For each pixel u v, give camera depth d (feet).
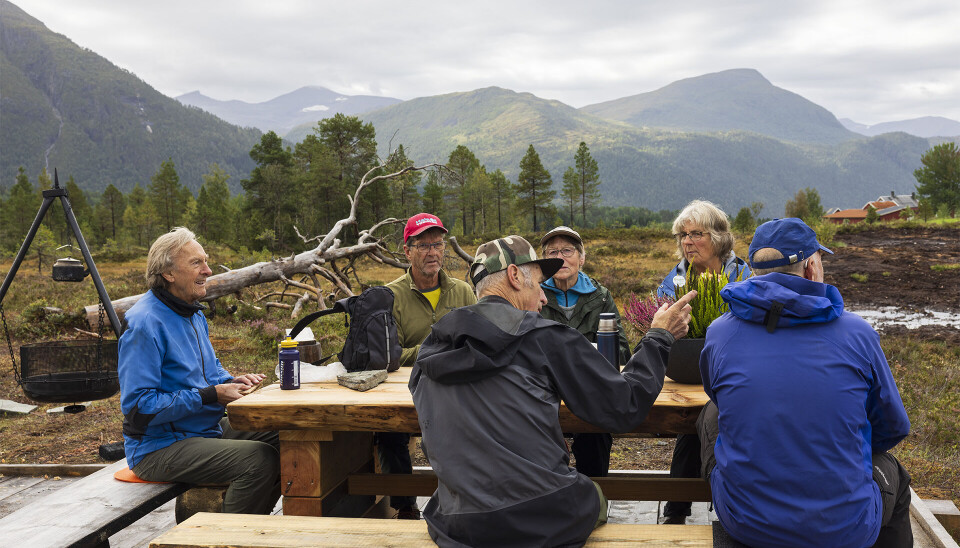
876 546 7.25
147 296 9.87
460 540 6.26
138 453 9.55
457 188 305.12
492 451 6.07
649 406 6.89
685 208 12.10
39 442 19.10
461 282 13.23
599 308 11.70
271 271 35.60
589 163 344.28
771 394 6.09
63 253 73.00
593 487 6.52
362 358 9.91
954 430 19.66
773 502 6.03
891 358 33.09
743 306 6.48
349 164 200.03
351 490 9.67
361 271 95.61
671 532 6.97
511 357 6.23
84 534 7.93
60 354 14.76
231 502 9.29
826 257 95.96
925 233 131.23
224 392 9.45
